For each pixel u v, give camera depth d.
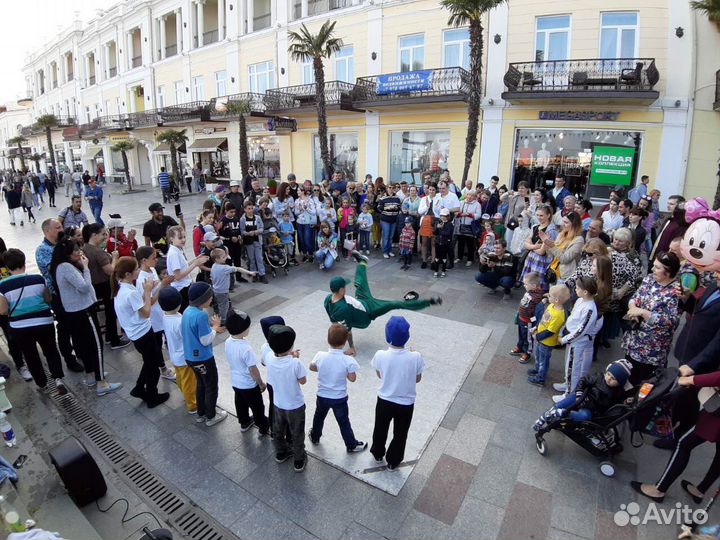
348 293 8.25
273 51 19.72
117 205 20.88
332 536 3.17
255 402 4.13
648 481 3.65
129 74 29.67
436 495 3.52
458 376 5.26
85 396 5.09
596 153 12.83
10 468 3.67
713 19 10.97
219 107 19.53
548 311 4.84
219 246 7.61
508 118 13.72
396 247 11.45
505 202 9.53
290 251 10.02
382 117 16.44
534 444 4.11
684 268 4.32
